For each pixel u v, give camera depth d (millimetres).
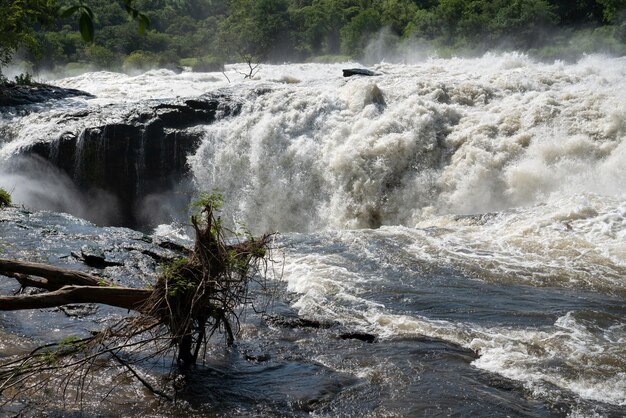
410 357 6449
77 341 5773
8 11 24719
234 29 82125
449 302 8039
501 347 6688
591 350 6605
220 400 5582
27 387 5570
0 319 7160
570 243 10281
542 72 20875
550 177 14375
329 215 16828
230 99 19984
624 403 5547
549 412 5383
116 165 19094
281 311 7742
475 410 5395
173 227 18047
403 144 16281
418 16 67250
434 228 11578
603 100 15711
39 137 19766
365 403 5551
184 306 5578
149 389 5621
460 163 15562
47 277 6102
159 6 104875
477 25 58469
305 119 18172
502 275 9102
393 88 19062
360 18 70250
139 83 31938
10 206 12891
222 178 18391
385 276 9078
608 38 50531
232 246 5945
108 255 9445
